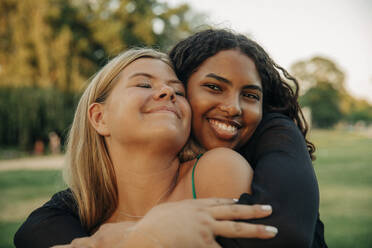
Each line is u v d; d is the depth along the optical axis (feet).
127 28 100.53
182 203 3.74
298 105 6.79
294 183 4.11
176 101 4.94
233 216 3.68
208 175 4.46
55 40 81.46
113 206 5.22
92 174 5.30
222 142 5.39
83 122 5.45
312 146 7.18
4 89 77.10
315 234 5.19
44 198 25.14
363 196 23.66
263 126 5.58
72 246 4.02
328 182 29.86
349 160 47.11
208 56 5.40
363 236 14.40
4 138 77.97
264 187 4.05
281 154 4.68
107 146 5.26
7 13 81.61
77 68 83.25
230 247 3.65
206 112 5.33
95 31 93.56
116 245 3.76
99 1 97.71
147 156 4.70
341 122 241.35
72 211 5.28
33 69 81.35
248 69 5.37
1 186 30.96
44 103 77.56
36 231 4.76
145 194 4.87
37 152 77.10
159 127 4.49
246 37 6.02
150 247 3.32
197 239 3.40
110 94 5.15
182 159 5.33
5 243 14.52
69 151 5.80
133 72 5.05
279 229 3.66
